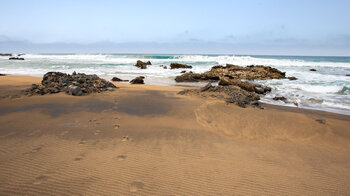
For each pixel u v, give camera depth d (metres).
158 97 9.59
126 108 7.46
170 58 52.44
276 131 5.66
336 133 5.52
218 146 4.62
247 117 6.62
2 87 10.52
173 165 3.66
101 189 2.89
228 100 8.59
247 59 45.88
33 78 14.80
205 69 27.67
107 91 10.47
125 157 3.88
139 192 2.88
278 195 2.98
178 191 2.95
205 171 3.50
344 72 23.36
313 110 8.73
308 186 3.21
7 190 2.78
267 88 13.39
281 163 3.95
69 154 3.88
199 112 7.07
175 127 5.73
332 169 3.80
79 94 9.13
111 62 39.00
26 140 4.41
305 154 4.42
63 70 24.03
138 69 27.70
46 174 3.19
